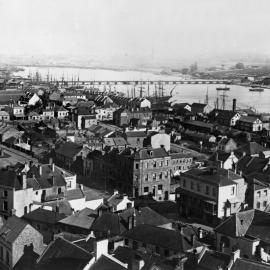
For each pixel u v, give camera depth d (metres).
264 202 156.75
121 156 186.25
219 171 154.00
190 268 92.44
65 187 144.75
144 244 108.38
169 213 157.50
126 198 141.12
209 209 148.75
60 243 89.38
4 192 133.00
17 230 94.88
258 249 109.12
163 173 185.12
